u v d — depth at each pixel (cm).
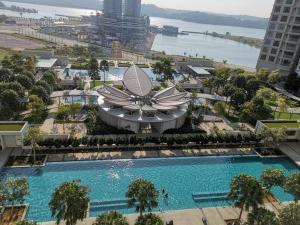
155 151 6181
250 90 9794
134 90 7250
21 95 7294
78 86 9912
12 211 4128
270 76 11531
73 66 12594
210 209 4509
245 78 10169
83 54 15938
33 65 10588
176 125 7119
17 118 7056
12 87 7175
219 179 5522
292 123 7250
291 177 4212
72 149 5919
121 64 14012
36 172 5191
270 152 6594
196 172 5659
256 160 6303
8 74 8550
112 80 11412
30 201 4481
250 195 3734
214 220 4253
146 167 5644
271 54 13188
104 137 6375
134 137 6178
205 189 5178
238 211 4503
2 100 6494
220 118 8131
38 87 7450
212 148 6550
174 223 4122
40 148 5781
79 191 3394
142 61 15625
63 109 7019
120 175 5341
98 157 5769
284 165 6203
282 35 12512
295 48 12162
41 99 7138
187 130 7000
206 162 6019
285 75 12688
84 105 8075
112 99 7069
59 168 5356
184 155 6156
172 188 5125
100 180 5153
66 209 3300
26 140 5459
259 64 13850
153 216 3425
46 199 4556
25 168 5247
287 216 3534
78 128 6806
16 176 5034
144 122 6569
